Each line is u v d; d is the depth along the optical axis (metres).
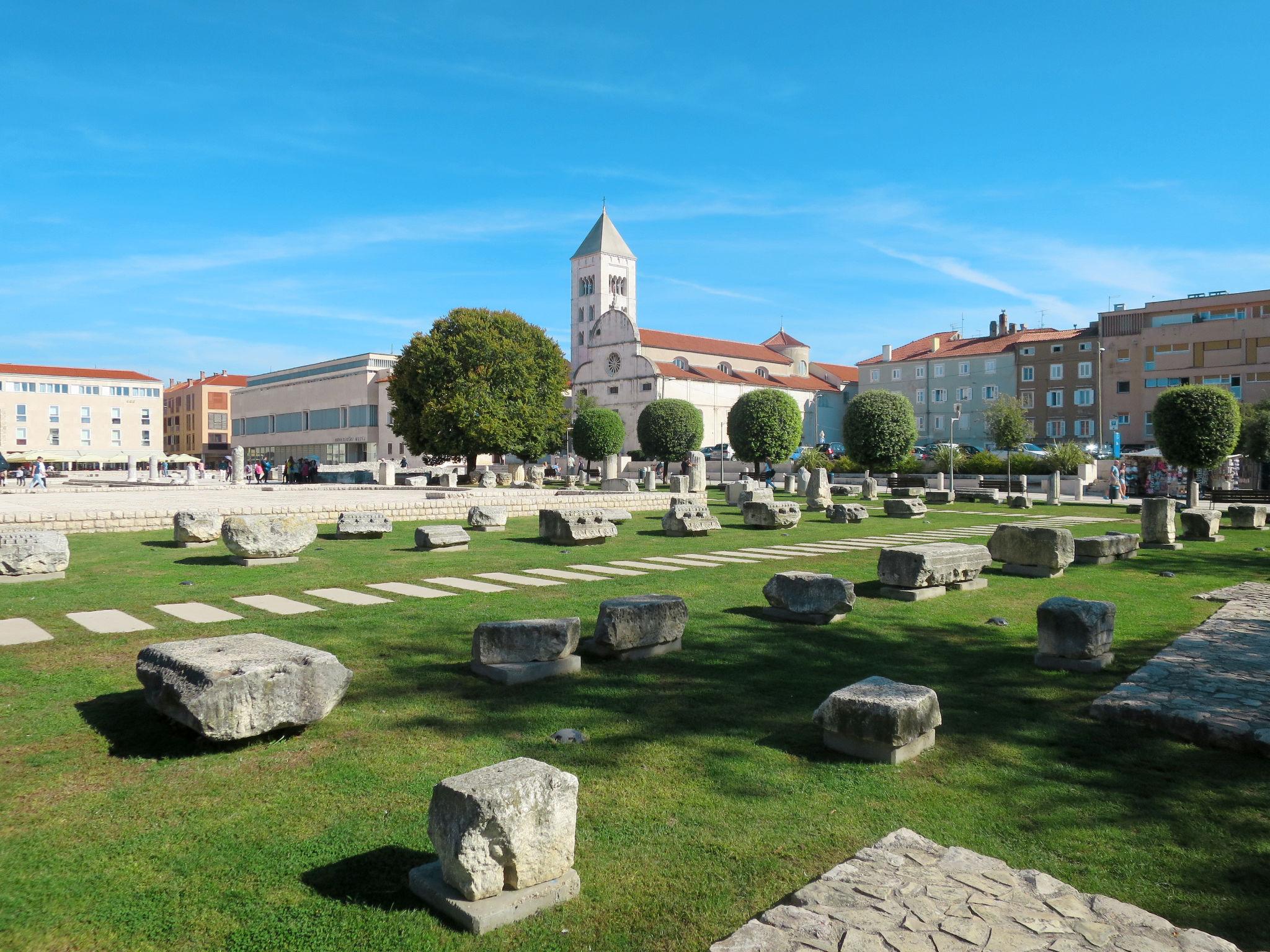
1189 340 63.44
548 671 6.86
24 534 11.66
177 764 4.92
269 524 13.58
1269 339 59.78
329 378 92.94
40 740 5.22
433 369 49.41
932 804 4.58
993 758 5.26
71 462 94.00
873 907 3.32
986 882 3.55
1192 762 5.21
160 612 9.23
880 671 7.25
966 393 79.38
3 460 31.45
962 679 7.05
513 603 10.03
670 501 28.70
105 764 4.89
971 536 20.44
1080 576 13.18
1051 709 6.27
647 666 7.33
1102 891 3.69
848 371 103.69
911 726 5.15
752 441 56.28
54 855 3.84
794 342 103.19
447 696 6.32
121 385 103.44
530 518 24.02
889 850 3.83
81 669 6.78
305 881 3.68
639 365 80.25
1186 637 8.40
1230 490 39.56
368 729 5.58
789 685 6.75
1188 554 16.80
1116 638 8.62
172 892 3.56
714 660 7.54
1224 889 3.72
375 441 86.19
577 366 91.75
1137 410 66.38
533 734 5.53
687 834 4.18
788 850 4.03
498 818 3.44
